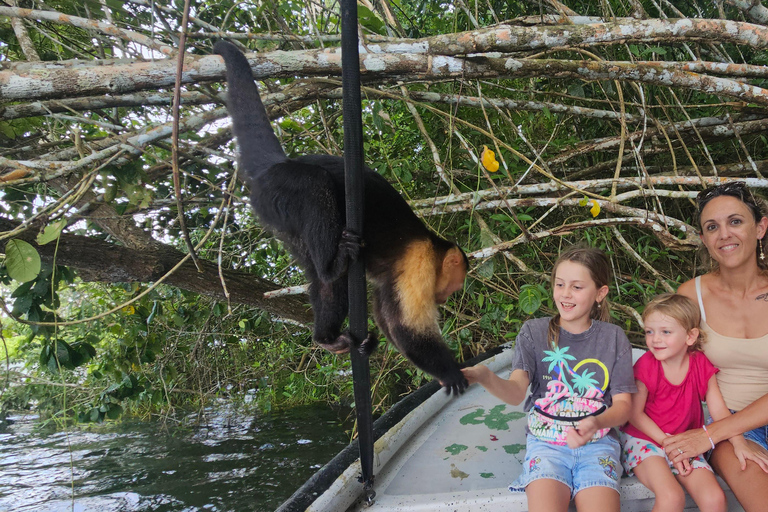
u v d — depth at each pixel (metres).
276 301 6.36
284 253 7.11
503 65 3.81
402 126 6.64
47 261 4.99
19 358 9.53
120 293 7.67
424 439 3.39
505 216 5.32
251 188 3.50
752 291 2.88
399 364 6.66
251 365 9.09
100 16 4.58
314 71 3.54
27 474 6.08
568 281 2.83
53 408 9.15
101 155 3.80
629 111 6.81
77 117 4.16
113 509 5.08
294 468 5.93
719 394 2.78
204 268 5.94
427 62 3.70
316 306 3.71
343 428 7.34
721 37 3.86
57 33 5.03
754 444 2.59
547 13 5.76
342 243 2.47
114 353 6.90
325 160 3.49
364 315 2.47
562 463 2.57
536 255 6.28
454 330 6.13
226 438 7.12
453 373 3.04
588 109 6.07
